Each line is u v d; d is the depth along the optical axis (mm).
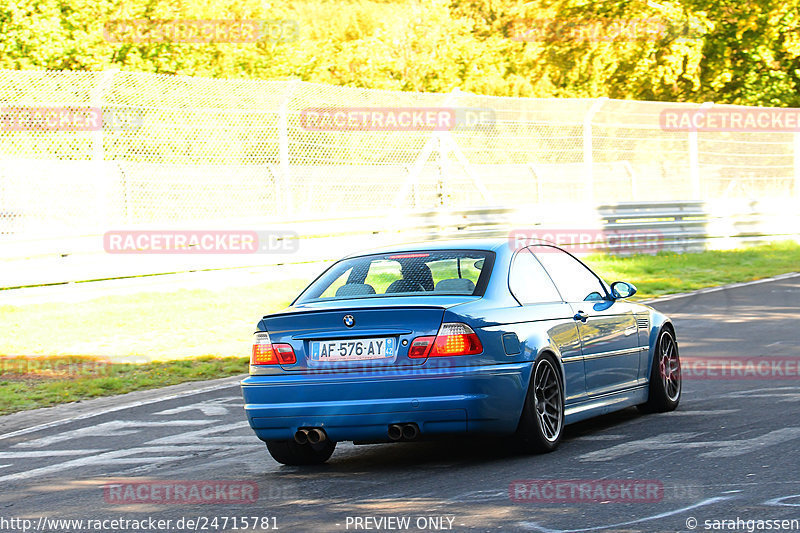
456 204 44844
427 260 15477
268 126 39781
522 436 14438
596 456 14266
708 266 45312
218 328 30938
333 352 14000
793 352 24016
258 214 39750
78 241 35188
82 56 55875
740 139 54750
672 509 11039
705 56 76312
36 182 35500
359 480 13750
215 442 17453
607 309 17047
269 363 14336
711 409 17812
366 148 42156
